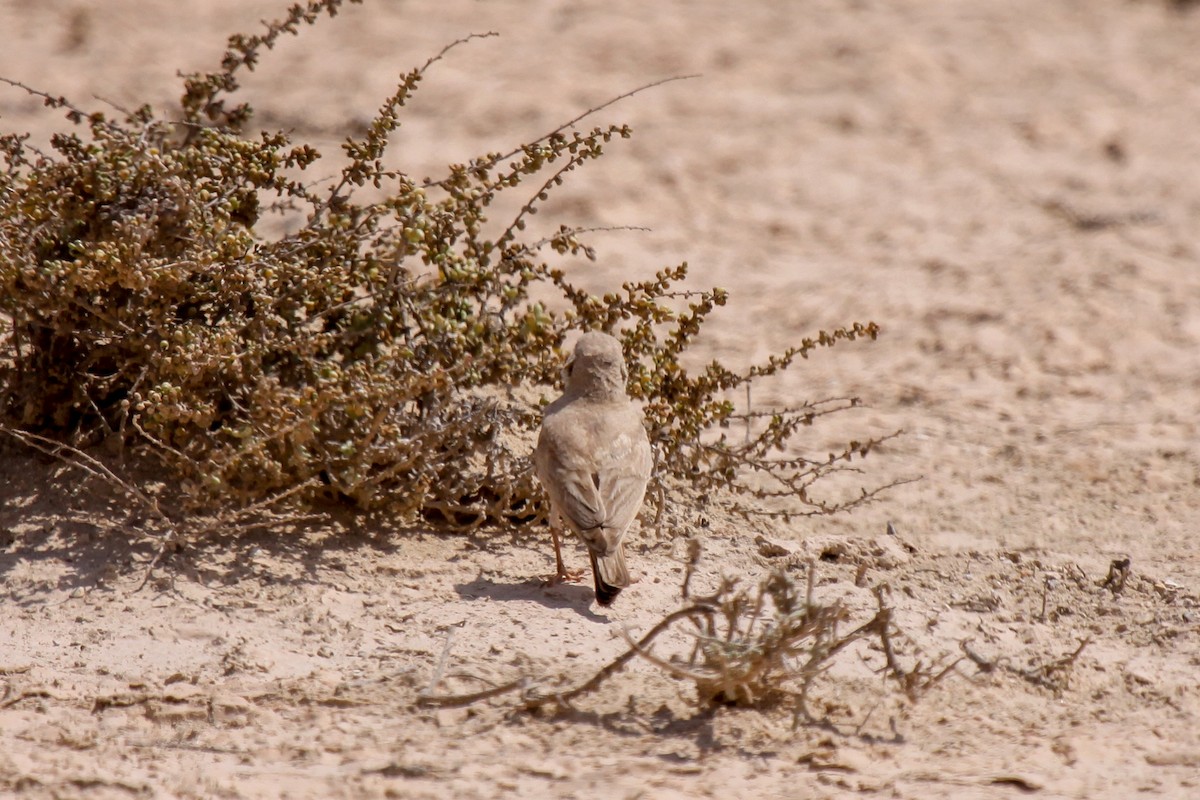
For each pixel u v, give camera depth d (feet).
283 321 51.42
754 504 59.67
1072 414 72.84
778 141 117.50
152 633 45.85
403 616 47.55
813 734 40.70
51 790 36.73
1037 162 115.34
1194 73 138.72
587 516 47.37
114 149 53.36
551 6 148.77
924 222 103.35
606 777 37.76
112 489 51.96
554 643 45.93
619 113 119.85
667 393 57.26
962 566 53.26
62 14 136.87
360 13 142.92
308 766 38.55
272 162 54.19
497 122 115.85
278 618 47.06
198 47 129.70
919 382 77.00
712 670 41.27
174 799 36.40
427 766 38.22
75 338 52.01
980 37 146.61
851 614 48.62
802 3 154.30
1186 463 65.98
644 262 94.07
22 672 43.47
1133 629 48.88
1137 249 96.63
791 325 85.76
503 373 54.90
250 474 50.83
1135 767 39.14
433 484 54.08
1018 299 88.48
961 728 41.55
